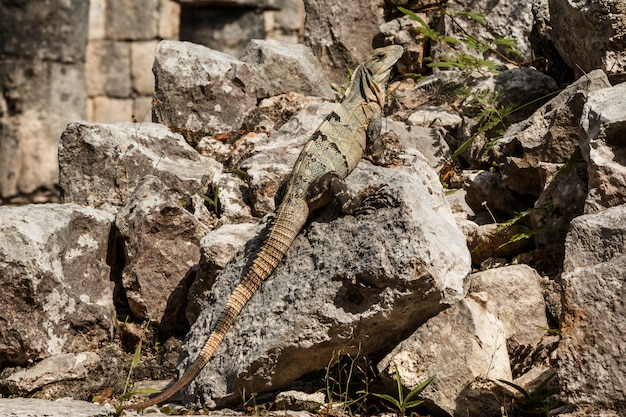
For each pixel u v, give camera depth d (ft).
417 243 29.96
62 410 28.96
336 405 30.60
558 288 34.12
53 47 86.07
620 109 33.45
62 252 36.65
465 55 47.60
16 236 35.19
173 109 46.78
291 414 29.91
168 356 36.14
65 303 36.29
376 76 36.22
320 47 53.01
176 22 92.07
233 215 40.78
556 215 36.27
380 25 52.85
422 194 32.58
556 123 37.88
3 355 35.32
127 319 38.14
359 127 35.47
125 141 42.91
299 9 93.81
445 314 30.42
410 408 30.37
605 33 40.19
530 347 32.04
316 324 30.37
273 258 32.24
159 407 31.91
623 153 33.01
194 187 42.14
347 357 31.71
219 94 46.83
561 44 43.52
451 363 29.81
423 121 45.16
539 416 28.66
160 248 37.91
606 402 26.50
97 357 36.01
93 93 90.53
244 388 30.96
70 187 42.73
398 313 30.04
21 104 85.20
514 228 37.19
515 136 39.29
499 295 32.76
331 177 32.76
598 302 27.32
